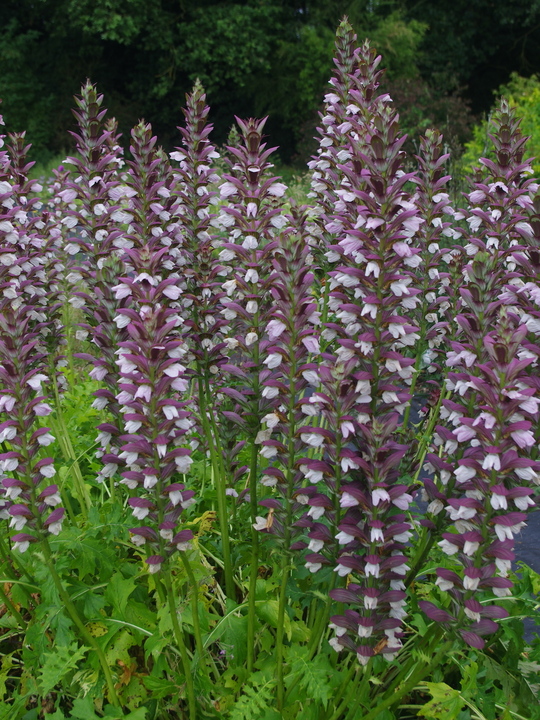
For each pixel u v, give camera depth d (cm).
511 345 200
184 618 279
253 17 2528
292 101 2606
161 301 297
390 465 219
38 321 374
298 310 239
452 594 223
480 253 247
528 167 335
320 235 362
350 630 234
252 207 276
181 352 235
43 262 407
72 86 2677
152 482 232
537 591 304
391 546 227
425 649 258
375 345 234
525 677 283
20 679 292
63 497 339
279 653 252
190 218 352
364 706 262
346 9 2544
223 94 2741
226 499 340
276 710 255
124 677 280
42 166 2259
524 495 209
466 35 2822
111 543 316
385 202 226
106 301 292
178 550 244
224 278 395
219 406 350
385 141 223
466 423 210
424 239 354
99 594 295
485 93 3141
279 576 292
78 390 498
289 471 248
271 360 245
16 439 241
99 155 329
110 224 333
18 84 2528
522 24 2814
